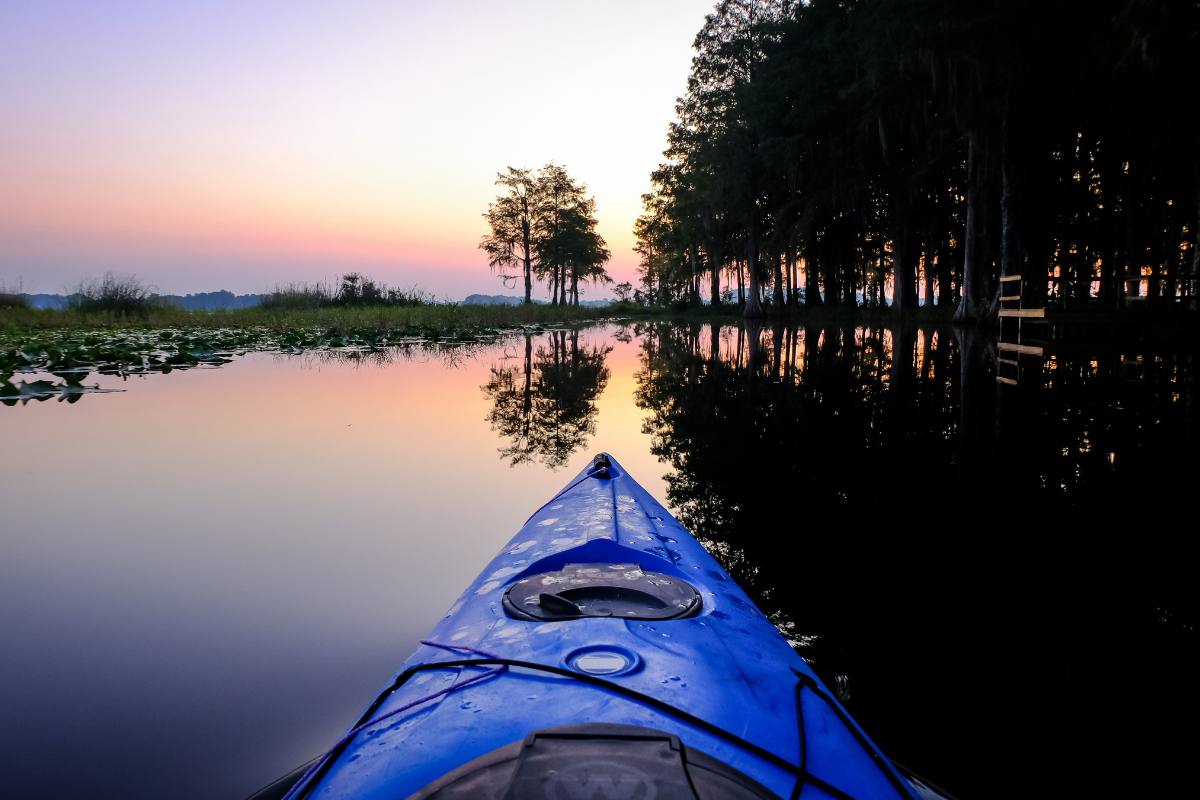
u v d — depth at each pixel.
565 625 1.54
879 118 22.94
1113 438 5.84
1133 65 15.35
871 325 27.58
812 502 4.09
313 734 1.85
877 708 2.00
